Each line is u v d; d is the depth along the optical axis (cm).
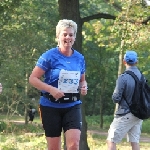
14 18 2638
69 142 670
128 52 1024
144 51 2311
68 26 675
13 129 2742
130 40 1856
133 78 1002
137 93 998
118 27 1780
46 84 667
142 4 1873
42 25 3117
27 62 2994
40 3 3109
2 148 1752
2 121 2897
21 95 2858
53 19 3200
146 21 1773
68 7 1507
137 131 1038
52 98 678
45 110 687
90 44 4234
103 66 4347
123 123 1011
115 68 4672
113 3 2180
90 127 4975
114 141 1023
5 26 2753
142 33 1834
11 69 2914
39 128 3738
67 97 678
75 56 692
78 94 691
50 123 684
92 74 4803
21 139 2306
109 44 2388
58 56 681
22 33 3019
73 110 685
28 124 4006
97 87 5841
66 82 677
